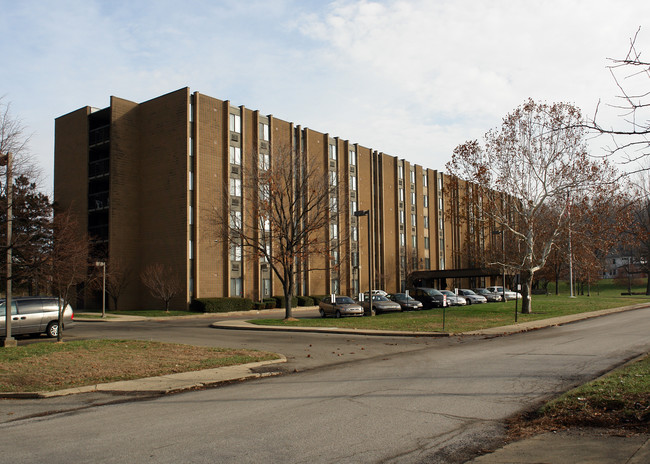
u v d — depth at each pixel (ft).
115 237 143.33
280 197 104.42
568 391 30.27
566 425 23.94
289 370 43.55
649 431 21.93
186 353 51.03
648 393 27.32
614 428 22.90
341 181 136.56
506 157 105.19
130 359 46.93
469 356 49.01
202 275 140.56
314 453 20.61
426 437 22.79
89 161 154.61
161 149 146.41
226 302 138.72
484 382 35.42
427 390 33.12
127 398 33.12
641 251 201.46
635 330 69.05
